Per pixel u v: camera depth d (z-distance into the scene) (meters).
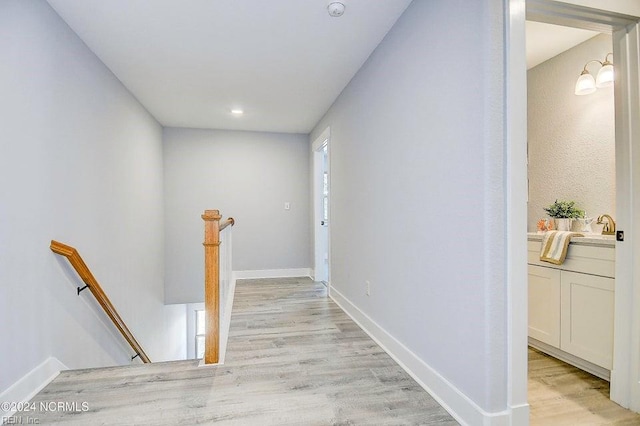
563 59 2.66
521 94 1.41
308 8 2.05
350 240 3.21
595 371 2.03
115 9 2.04
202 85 3.28
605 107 2.37
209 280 2.13
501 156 1.40
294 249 5.33
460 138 1.56
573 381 1.97
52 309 1.99
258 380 1.96
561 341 2.19
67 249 1.97
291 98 3.66
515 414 1.43
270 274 5.23
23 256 1.75
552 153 2.75
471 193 1.49
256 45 2.51
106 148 2.83
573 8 1.52
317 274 4.92
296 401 1.74
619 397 1.73
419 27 1.91
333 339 2.62
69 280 2.19
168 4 2.00
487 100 1.39
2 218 1.61
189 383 1.91
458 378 1.60
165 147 4.86
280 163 5.26
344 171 3.39
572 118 2.59
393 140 2.26
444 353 1.71
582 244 2.05
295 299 3.88
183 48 2.55
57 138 2.08
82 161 2.41
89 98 2.53
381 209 2.47
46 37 1.96
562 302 2.18
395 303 2.26
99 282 2.67
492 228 1.40
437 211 1.76
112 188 2.95
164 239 4.86
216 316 2.16
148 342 4.03
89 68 2.53
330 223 3.95
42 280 1.90
